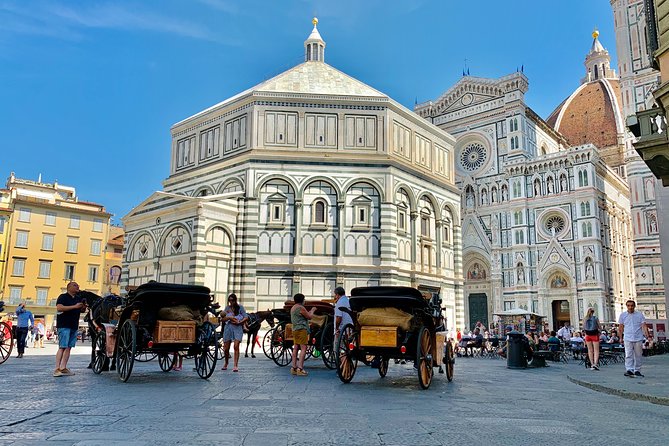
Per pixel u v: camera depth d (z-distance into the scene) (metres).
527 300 72.62
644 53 65.38
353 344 14.96
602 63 128.38
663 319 57.09
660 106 18.22
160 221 40.72
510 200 76.50
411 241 43.28
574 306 69.19
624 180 92.00
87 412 9.23
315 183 41.25
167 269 39.31
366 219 41.03
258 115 42.41
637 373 19.48
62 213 71.06
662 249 35.03
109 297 17.83
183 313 15.31
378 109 43.28
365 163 41.59
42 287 68.38
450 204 49.16
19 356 24.94
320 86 45.53
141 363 21.11
